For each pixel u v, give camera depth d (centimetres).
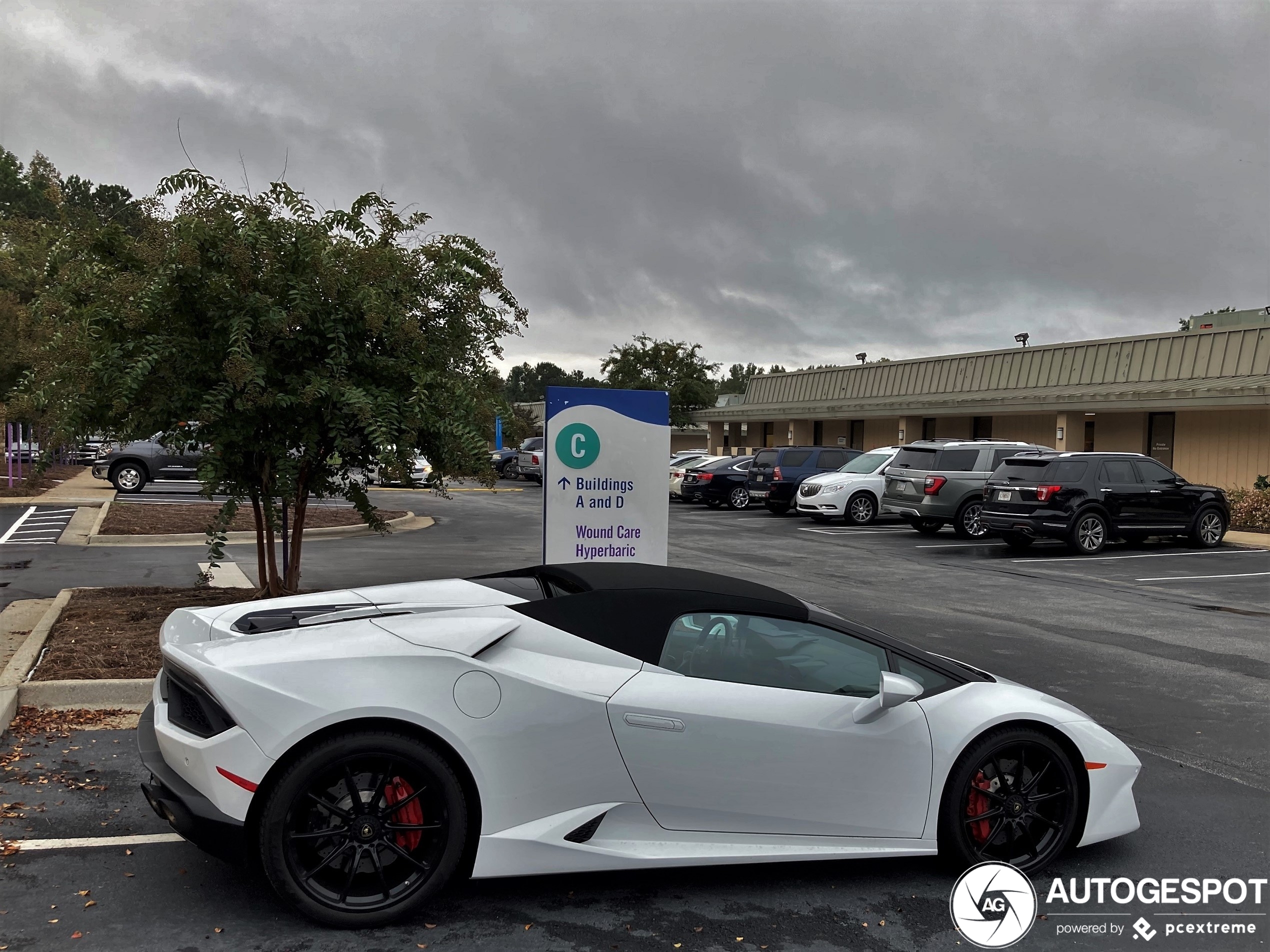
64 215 816
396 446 779
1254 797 516
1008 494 1642
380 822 345
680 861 369
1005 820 412
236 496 829
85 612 838
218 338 755
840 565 1455
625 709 364
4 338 2317
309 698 336
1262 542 1786
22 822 428
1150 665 819
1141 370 2616
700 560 1473
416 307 838
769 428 4091
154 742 374
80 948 324
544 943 341
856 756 387
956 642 890
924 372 3394
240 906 358
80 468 3525
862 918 372
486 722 351
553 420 757
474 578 483
